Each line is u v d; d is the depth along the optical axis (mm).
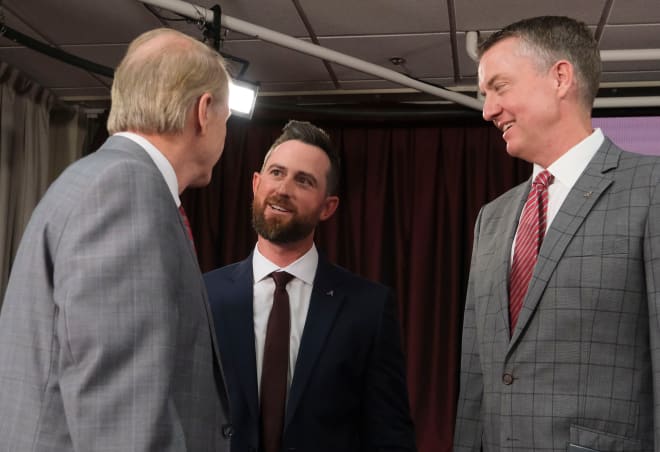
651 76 4062
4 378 1150
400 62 3980
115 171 1165
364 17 3514
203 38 3416
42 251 1156
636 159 1590
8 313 1179
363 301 1975
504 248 1712
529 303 1560
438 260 4328
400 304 4340
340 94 4461
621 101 4129
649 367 1487
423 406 4211
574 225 1553
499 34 1686
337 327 1923
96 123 4797
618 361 1483
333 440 1864
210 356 1260
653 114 4180
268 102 4191
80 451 1054
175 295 1161
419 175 4434
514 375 1568
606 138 1668
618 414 1469
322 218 2076
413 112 4266
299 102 4516
